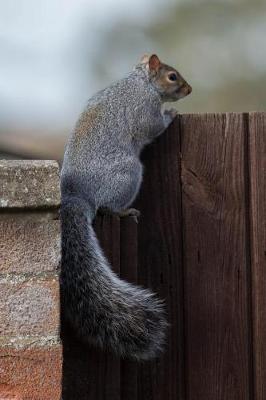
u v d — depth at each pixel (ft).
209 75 72.59
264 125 17.99
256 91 71.05
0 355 13.83
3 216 13.96
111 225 17.35
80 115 21.76
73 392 16.55
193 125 18.21
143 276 17.89
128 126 21.52
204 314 17.79
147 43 76.18
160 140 18.34
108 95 22.33
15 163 14.02
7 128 45.24
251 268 17.89
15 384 13.83
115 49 76.48
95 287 16.55
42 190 13.96
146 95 23.32
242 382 17.67
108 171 20.51
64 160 21.20
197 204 18.04
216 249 17.92
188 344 17.71
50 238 14.03
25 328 13.91
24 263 13.96
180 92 25.36
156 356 17.47
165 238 18.03
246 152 18.02
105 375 16.62
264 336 17.69
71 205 17.60
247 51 72.69
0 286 13.91
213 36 73.97
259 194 17.90
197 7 75.20
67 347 16.58
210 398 17.65
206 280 17.85
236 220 17.93
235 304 17.80
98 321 16.44
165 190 18.19
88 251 16.87
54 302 13.97
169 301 17.83
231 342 17.74
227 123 18.11
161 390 17.60
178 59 74.33
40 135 44.68
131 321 16.34
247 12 73.97
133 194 19.77
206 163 18.11
